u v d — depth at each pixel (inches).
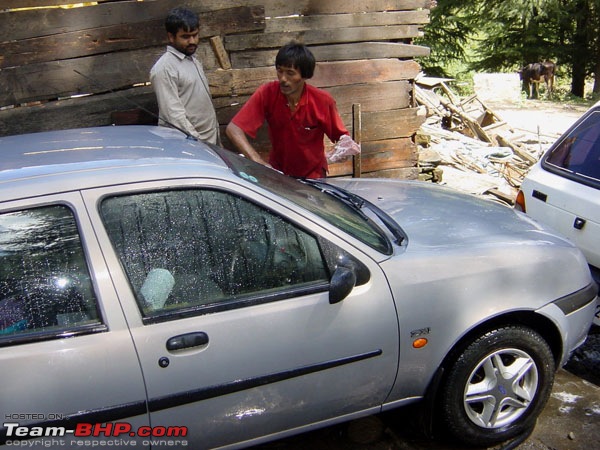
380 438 122.0
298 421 102.5
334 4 211.6
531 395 118.2
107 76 192.4
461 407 112.5
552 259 116.7
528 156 366.9
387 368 104.7
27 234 87.0
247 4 201.8
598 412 130.3
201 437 95.3
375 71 223.6
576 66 884.0
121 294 88.5
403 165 238.1
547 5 812.6
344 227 105.2
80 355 85.7
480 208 135.0
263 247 97.3
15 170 92.5
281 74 147.6
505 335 111.4
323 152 168.4
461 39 900.0
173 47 165.5
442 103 448.5
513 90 671.8
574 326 119.8
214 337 91.7
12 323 85.0
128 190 91.4
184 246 93.4
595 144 157.4
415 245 111.3
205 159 101.8
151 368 88.6
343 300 99.0
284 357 96.3
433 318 105.0
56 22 183.8
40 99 188.1
